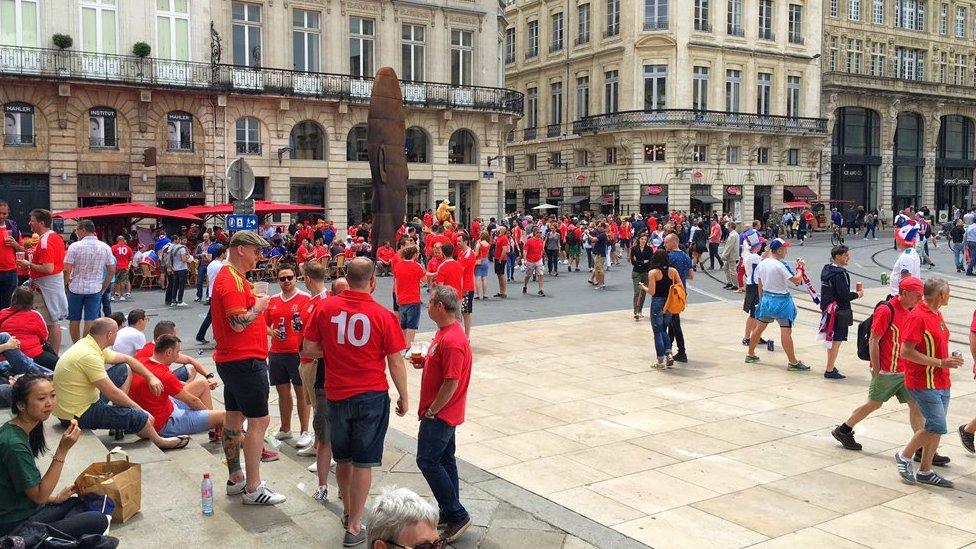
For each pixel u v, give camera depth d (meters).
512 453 8.33
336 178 38.34
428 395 6.23
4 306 11.48
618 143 53.00
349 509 5.93
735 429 9.17
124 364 8.12
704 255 33.97
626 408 10.09
